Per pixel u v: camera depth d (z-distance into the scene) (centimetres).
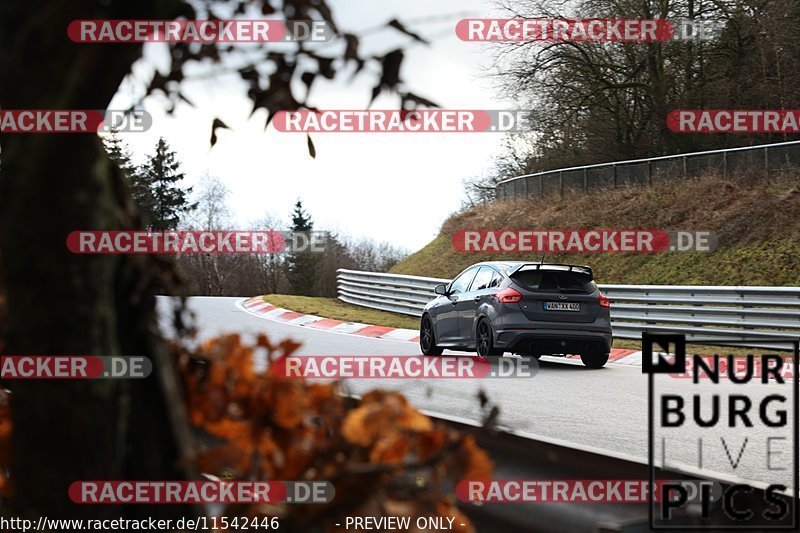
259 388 383
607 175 6862
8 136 353
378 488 340
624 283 5731
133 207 370
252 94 333
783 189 5559
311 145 350
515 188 7994
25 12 347
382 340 4262
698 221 5734
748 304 3734
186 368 389
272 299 6700
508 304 3142
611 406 2255
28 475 352
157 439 366
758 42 7025
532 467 596
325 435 384
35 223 340
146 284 366
